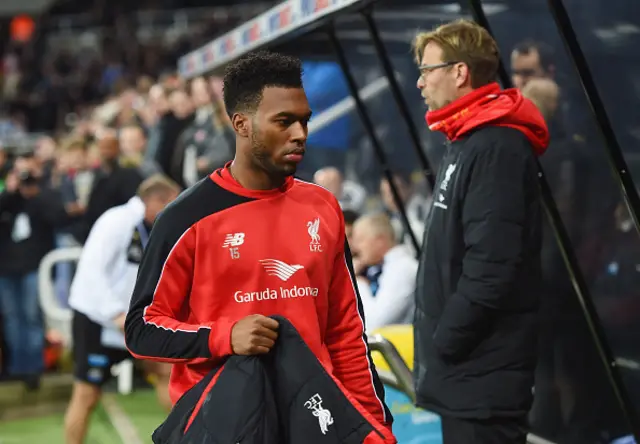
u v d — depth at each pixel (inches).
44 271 386.9
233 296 116.2
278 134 113.1
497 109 148.7
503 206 144.8
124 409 362.6
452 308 147.0
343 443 110.0
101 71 917.8
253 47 259.4
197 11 927.0
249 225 116.4
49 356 434.6
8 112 900.0
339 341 123.8
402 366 172.9
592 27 221.3
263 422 109.3
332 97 349.1
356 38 300.4
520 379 149.8
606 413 207.2
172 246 116.0
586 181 207.6
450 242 151.9
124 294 267.9
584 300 187.8
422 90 160.7
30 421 354.3
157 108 442.0
